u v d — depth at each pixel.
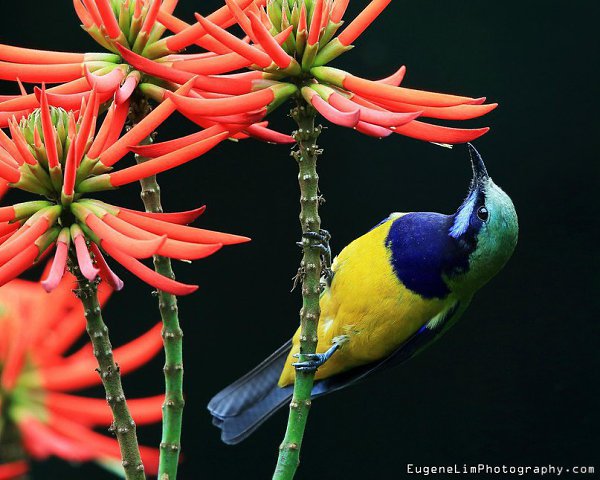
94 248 4.17
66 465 8.91
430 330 7.56
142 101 4.66
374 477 10.95
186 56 4.75
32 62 4.54
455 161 11.56
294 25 4.54
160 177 11.77
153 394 11.23
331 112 4.21
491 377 11.02
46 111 4.02
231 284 11.69
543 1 11.62
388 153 11.60
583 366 10.84
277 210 11.78
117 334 11.47
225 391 7.50
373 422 11.14
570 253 11.08
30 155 4.12
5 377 5.39
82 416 5.51
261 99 4.20
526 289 11.09
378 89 4.35
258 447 11.44
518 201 11.27
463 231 7.28
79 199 4.13
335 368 7.77
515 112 11.49
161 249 3.67
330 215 11.46
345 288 7.41
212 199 11.77
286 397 7.52
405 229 7.39
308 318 4.69
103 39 4.68
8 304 5.59
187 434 11.41
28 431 5.39
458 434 10.91
